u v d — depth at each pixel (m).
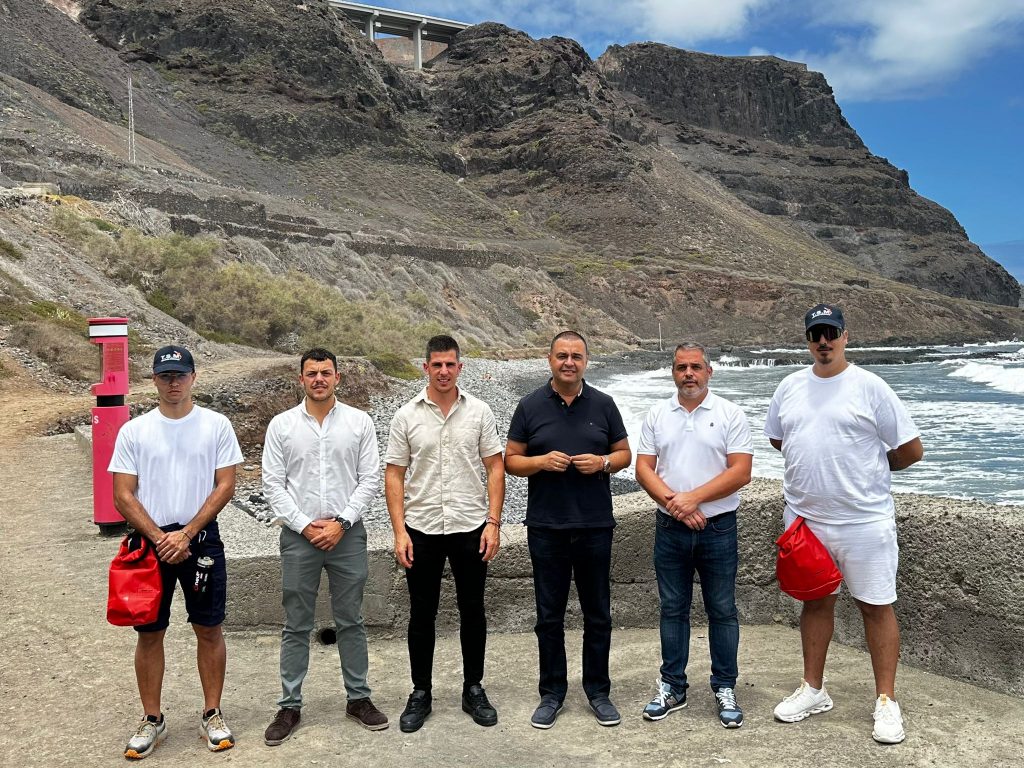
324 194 110.56
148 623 3.55
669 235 137.88
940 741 3.40
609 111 185.75
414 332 47.41
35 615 5.54
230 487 3.77
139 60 122.69
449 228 115.06
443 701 4.11
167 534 3.57
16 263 26.03
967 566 3.97
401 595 5.04
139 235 35.97
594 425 3.88
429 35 197.12
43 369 19.64
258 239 58.19
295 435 3.92
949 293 181.00
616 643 4.88
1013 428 25.02
